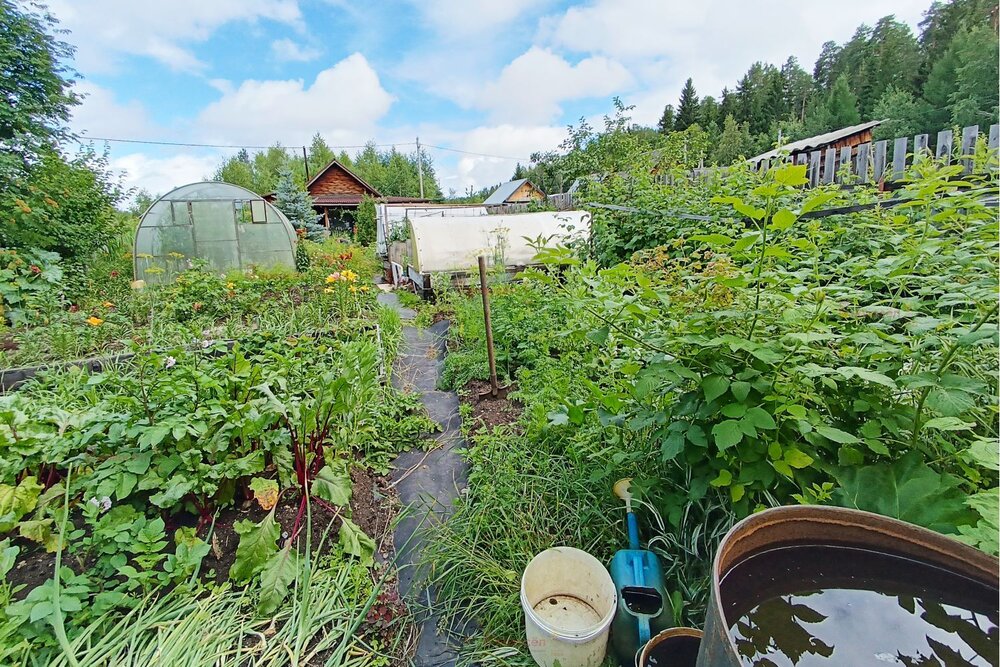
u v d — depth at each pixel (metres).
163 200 8.10
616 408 1.83
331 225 23.28
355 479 2.45
